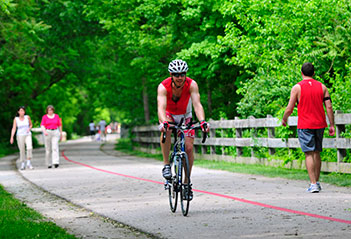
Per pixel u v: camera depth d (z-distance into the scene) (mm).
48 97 82000
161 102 13898
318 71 25875
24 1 40594
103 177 24797
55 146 32469
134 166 31406
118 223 13234
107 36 53188
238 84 34094
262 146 26781
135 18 40125
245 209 14227
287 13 27172
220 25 33750
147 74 44250
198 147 34906
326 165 21438
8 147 67500
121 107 56844
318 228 11383
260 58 27781
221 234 11250
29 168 32375
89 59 66500
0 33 41188
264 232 11234
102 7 40969
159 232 11789
